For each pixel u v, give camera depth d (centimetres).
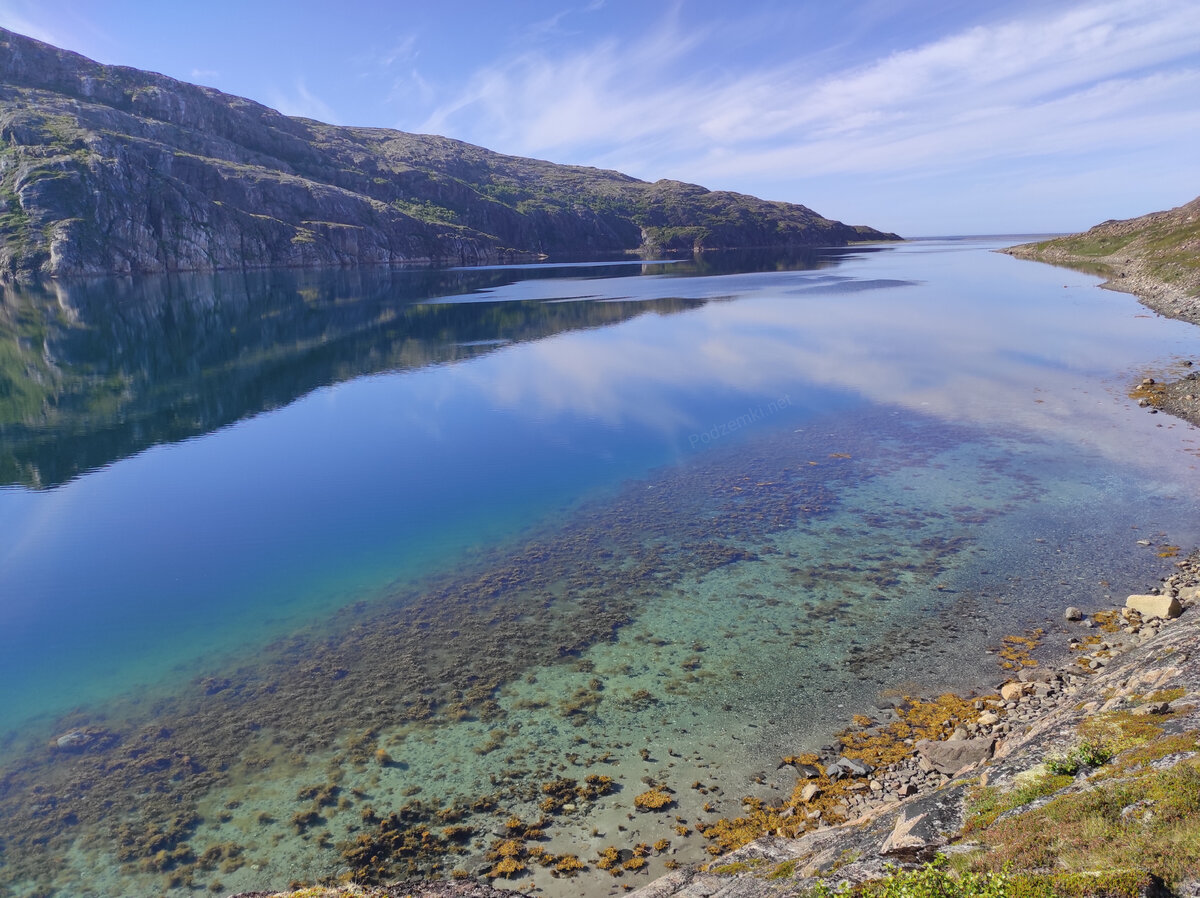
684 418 4919
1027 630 2264
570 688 2111
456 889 1427
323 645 2378
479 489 3759
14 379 6569
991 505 3253
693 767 1762
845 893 1021
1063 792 1173
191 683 2192
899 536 3019
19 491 3841
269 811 1681
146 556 3058
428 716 2005
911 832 1233
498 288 14338
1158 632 2077
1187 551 2666
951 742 1686
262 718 2017
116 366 7119
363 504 3591
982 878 942
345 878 1487
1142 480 3372
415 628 2469
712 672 2164
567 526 3281
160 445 4619
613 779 1734
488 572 2866
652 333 8319
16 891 1488
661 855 1488
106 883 1500
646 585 2722
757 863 1366
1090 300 9219
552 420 4994
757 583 2698
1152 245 11825
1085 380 5216
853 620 2411
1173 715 1334
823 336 7631
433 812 1656
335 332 8988
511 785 1730
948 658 2153
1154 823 960
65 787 1778
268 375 6681
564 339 8194
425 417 5166
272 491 3791
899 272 15625
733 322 8919
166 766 1841
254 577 2862
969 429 4334
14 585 2822
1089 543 2806
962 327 7706
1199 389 4572
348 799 1708
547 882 1436
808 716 1936
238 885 1480
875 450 4094
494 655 2297
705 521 3281
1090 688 1794
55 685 2198
